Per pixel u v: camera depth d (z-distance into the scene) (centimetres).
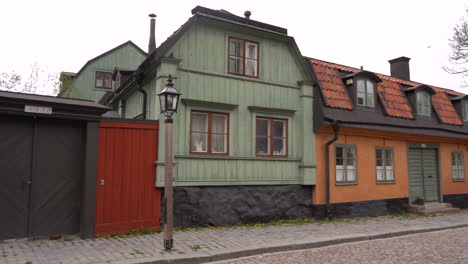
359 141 1248
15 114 701
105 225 791
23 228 722
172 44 902
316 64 1250
